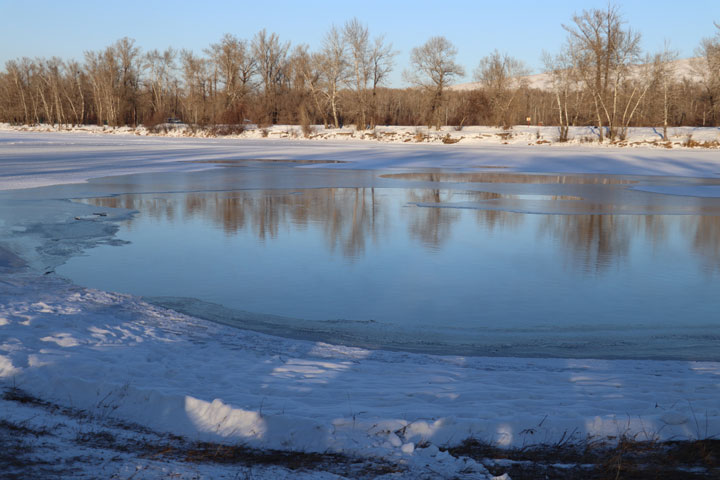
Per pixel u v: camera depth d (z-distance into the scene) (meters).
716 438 5.07
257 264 15.15
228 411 5.37
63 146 65.44
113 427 5.35
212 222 21.11
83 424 5.33
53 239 17.64
